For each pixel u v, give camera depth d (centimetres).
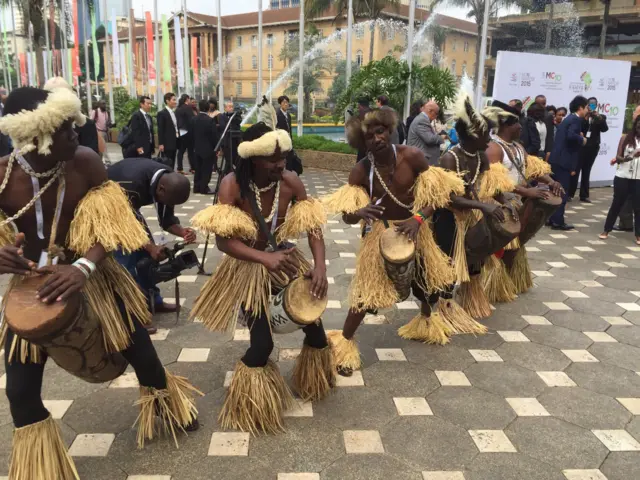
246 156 244
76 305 202
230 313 273
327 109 4166
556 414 299
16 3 3031
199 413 293
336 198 321
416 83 1164
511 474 249
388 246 312
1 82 4459
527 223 439
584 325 425
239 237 259
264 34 5541
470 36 5103
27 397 218
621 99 1098
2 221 201
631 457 263
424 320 387
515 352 375
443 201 328
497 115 430
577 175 955
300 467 251
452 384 330
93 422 282
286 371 341
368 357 364
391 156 315
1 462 248
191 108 1170
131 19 2586
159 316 421
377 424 286
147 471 246
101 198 211
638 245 681
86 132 616
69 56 3053
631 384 334
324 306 268
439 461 257
